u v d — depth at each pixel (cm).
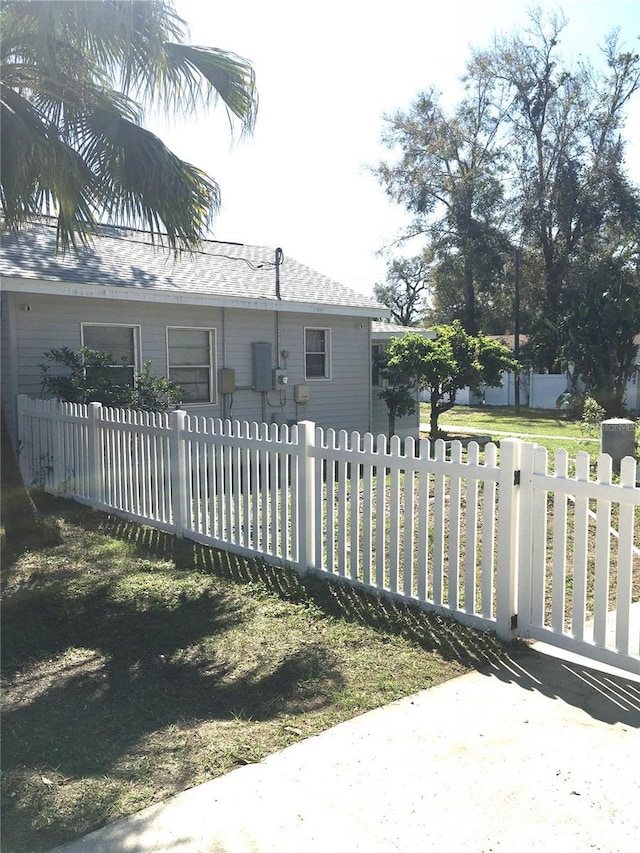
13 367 1023
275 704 342
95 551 628
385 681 363
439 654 397
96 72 620
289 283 1423
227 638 427
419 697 346
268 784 272
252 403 1325
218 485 623
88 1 543
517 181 3750
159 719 329
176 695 355
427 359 1523
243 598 498
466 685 358
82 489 823
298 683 363
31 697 354
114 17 546
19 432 953
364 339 1502
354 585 505
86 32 563
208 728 319
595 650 371
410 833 243
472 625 430
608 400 2427
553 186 3597
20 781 276
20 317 1032
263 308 1260
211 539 633
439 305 4359
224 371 1261
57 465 867
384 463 475
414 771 280
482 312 4094
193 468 651
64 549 635
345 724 320
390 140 3903
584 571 376
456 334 1698
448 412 2745
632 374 2495
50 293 1014
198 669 385
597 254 3622
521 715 326
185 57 630
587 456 370
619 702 338
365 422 1520
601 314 2400
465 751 295
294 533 554
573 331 2472
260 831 244
